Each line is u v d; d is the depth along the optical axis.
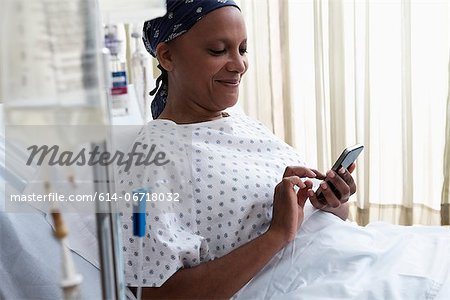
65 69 0.50
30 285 1.18
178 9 1.26
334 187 1.30
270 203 1.26
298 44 2.57
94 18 0.52
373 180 2.54
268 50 2.57
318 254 1.19
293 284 1.15
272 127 2.65
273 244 1.13
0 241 1.20
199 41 1.27
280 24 2.54
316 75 2.51
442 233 1.39
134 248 1.09
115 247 0.59
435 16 2.32
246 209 1.22
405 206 2.48
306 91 2.60
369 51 2.41
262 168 1.31
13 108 0.50
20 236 1.21
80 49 0.51
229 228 1.21
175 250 1.10
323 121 2.54
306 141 2.64
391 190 2.53
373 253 1.19
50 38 0.50
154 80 1.57
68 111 0.51
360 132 2.50
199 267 1.12
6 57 0.49
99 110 0.52
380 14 2.38
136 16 0.68
